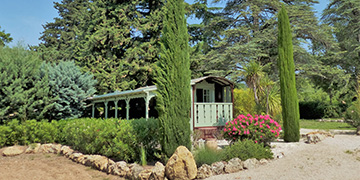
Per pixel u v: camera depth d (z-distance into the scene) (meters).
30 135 11.26
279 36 10.34
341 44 26.14
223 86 13.06
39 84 13.03
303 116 24.58
